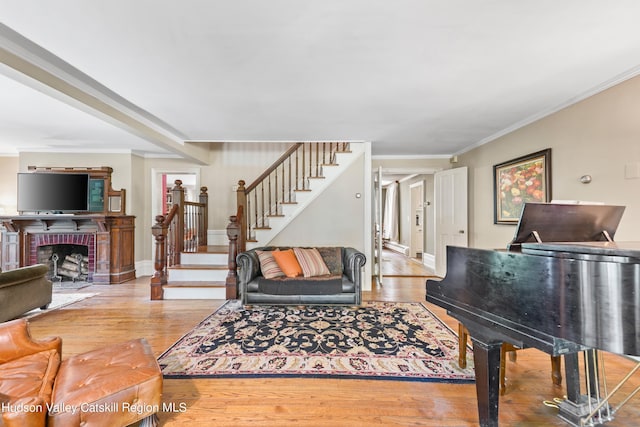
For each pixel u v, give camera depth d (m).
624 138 2.47
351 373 2.14
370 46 2.02
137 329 2.92
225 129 3.98
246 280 3.58
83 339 2.68
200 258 4.47
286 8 1.64
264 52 2.10
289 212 4.61
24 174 4.70
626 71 2.37
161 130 3.97
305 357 2.36
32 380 1.46
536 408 1.78
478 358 1.58
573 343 1.24
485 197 4.54
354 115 3.42
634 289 1.11
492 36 1.91
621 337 1.12
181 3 1.59
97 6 1.60
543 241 1.65
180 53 2.10
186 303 3.75
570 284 1.22
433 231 6.45
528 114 3.38
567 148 3.02
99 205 5.01
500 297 1.48
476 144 4.76
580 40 1.94
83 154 5.20
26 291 3.16
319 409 1.76
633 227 2.40
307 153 5.80
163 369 2.18
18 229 4.73
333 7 1.63
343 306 3.64
